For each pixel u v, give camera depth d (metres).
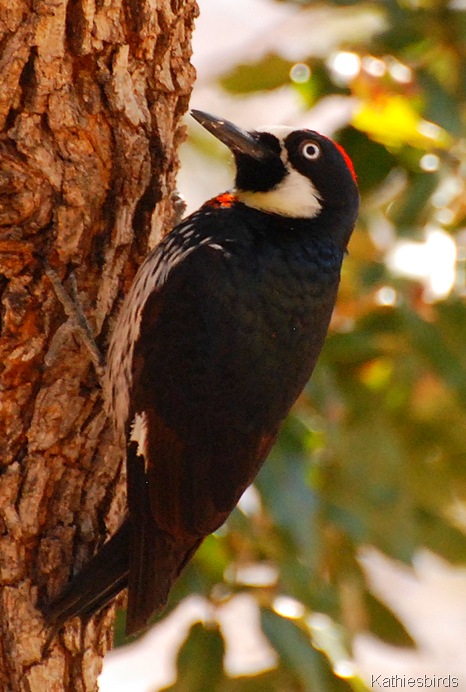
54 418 8.38
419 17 11.25
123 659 18.02
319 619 10.22
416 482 11.84
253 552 10.45
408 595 20.36
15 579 8.19
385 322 11.12
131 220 8.59
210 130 9.20
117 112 8.28
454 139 11.23
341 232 9.38
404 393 11.45
